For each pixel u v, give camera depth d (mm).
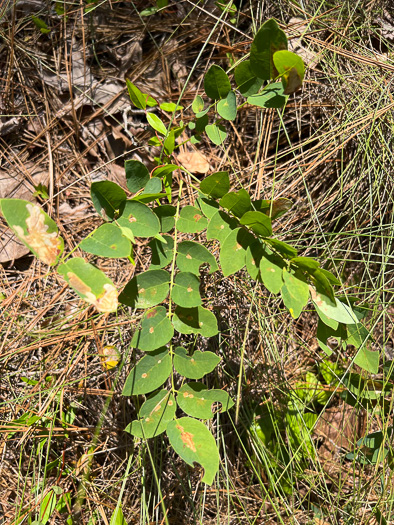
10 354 543
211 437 372
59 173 668
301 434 559
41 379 541
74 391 548
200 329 402
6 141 669
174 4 689
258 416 561
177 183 636
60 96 676
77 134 673
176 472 522
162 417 392
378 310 544
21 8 679
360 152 615
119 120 676
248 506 546
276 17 670
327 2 667
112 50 688
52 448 539
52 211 645
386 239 614
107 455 544
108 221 385
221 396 400
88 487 525
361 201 617
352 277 627
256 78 423
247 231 398
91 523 500
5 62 675
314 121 660
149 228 384
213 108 676
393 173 604
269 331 554
